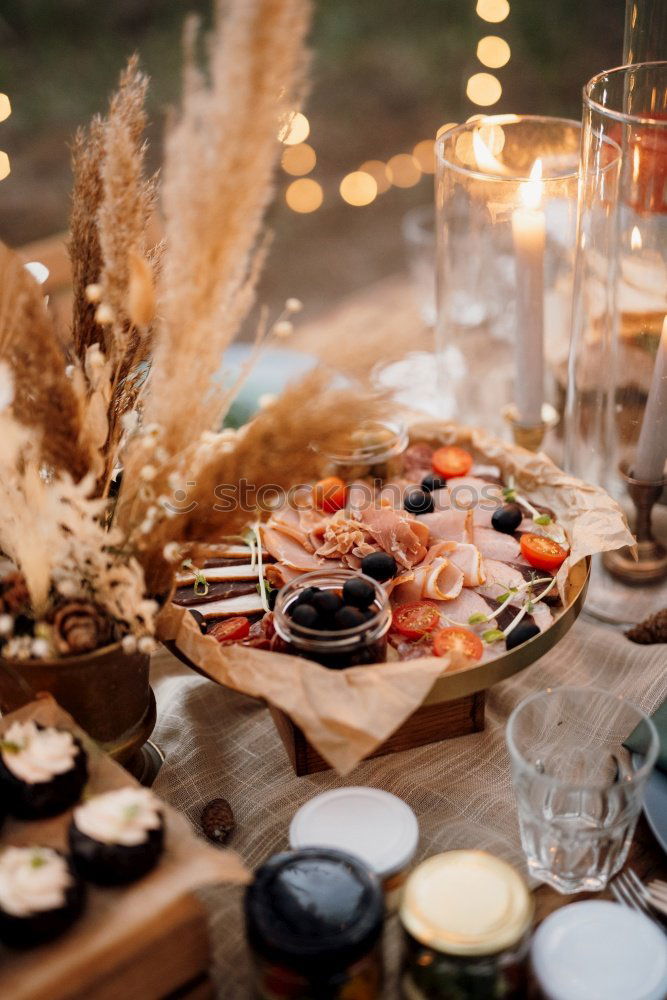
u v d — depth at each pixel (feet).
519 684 3.20
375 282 9.43
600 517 3.23
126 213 2.54
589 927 2.43
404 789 2.90
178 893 2.31
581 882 2.64
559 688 2.74
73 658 2.62
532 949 2.40
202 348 2.52
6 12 11.99
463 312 4.06
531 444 3.86
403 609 3.07
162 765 2.99
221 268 2.44
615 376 3.39
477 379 4.26
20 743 2.54
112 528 2.73
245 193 2.36
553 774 2.84
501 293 4.07
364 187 8.91
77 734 2.63
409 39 12.80
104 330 2.77
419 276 5.07
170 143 2.35
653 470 3.39
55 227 9.79
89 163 2.70
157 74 10.85
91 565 2.64
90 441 2.62
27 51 11.96
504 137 3.68
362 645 2.77
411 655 2.95
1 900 2.24
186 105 2.31
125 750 2.81
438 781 2.92
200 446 2.69
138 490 2.66
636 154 3.08
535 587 3.15
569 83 10.62
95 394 2.62
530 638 2.88
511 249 3.91
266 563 3.31
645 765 2.50
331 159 11.33
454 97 11.77
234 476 2.51
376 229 10.44
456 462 3.59
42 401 2.50
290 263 9.88
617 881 2.64
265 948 2.23
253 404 4.15
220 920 2.61
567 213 3.60
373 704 2.66
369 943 2.24
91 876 2.33
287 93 2.31
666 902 2.57
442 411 4.17
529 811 2.60
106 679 2.70
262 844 2.78
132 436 2.79
